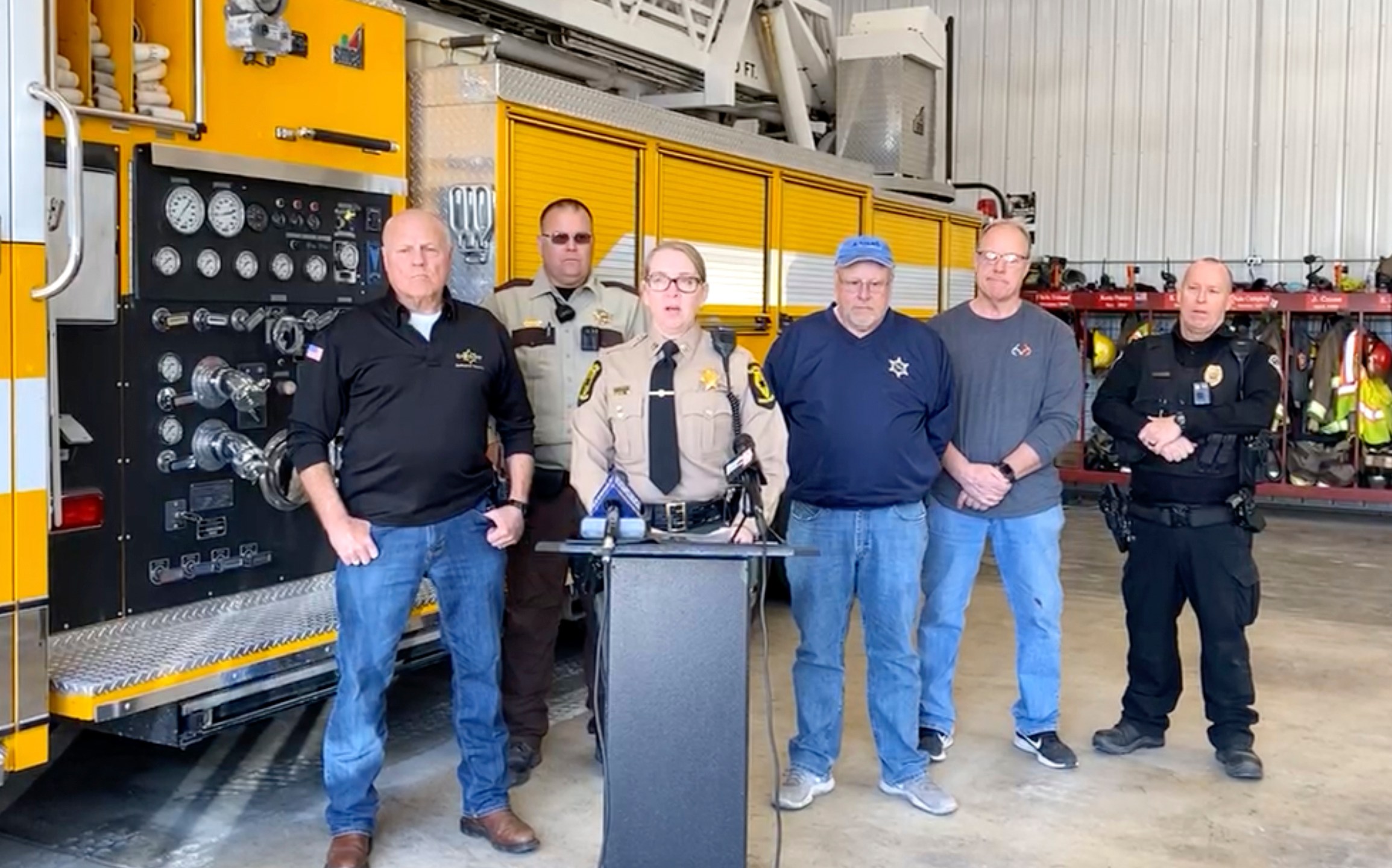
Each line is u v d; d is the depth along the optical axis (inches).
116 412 137.3
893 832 151.3
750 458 117.6
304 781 166.9
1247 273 437.1
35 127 118.0
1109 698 206.5
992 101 472.1
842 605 155.5
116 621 139.7
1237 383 167.3
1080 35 456.4
